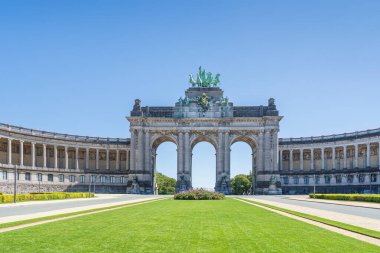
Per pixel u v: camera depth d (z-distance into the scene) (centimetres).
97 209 5294
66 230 2984
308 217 4147
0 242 2453
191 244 2436
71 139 15100
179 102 15462
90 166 16025
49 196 8994
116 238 2631
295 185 15762
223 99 15438
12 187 12450
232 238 2666
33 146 13762
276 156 15038
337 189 14775
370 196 7775
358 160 14862
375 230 3077
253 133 15350
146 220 3731
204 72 15788
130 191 14912
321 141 15488
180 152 15200
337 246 2383
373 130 13938
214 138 15362
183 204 6756
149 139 15375
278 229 3133
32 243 2427
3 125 12425
